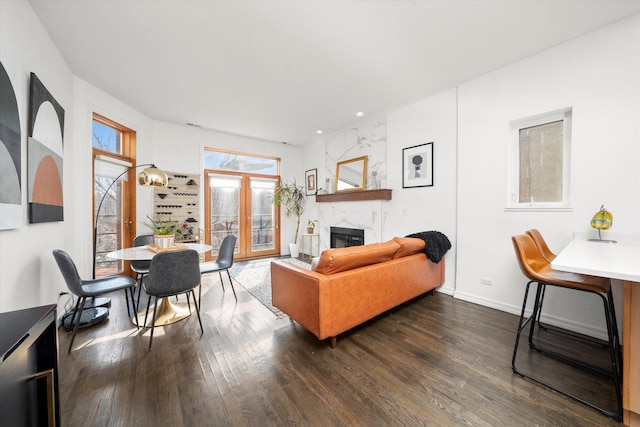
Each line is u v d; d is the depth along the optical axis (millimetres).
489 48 2320
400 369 1706
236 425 1271
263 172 5727
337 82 2961
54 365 1031
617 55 1987
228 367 1734
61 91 2428
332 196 4801
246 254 5516
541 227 2400
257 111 3857
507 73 2594
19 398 843
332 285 1918
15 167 1539
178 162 4469
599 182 2074
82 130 2859
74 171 2768
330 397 1460
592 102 2100
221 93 3246
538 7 1839
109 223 3492
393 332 2213
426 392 1493
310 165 5816
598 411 1339
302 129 4770
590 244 1795
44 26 2031
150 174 2738
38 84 1857
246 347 1990
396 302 2461
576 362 1715
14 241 1626
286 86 3057
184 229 4488
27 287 1781
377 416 1324
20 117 1621
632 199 1935
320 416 1326
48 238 2129
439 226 3277
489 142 2740
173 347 1983
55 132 2180
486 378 1610
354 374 1660
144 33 2125
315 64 2590
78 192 2822
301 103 3561
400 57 2461
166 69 2680
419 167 3496
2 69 1423
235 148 5152
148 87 3080
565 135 2338
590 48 2105
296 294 2117
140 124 3879
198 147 4703
